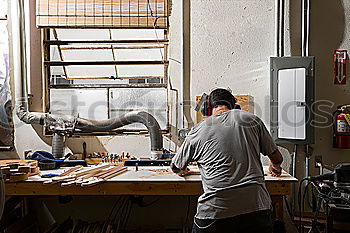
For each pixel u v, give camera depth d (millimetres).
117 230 3076
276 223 2662
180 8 3428
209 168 2119
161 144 3264
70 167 3088
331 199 2355
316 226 2711
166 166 3119
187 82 3445
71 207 3451
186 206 3416
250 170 2072
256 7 3404
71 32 3500
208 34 3422
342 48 3361
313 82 3223
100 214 3445
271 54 3402
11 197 3113
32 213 3400
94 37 3506
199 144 2182
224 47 3420
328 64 3373
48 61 3389
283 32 3346
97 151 3453
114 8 3312
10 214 3131
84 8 3301
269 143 2234
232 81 3422
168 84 3449
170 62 3455
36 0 3289
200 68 3434
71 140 3441
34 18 3396
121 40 3408
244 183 2033
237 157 2078
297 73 3223
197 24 3426
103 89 3475
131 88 3480
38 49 3406
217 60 3424
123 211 3436
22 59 3332
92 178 2582
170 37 3439
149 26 3316
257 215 2018
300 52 3395
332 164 3385
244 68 3418
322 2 3365
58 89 3447
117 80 3520
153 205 3426
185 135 3354
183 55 3436
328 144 3387
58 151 3195
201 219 2094
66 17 3293
